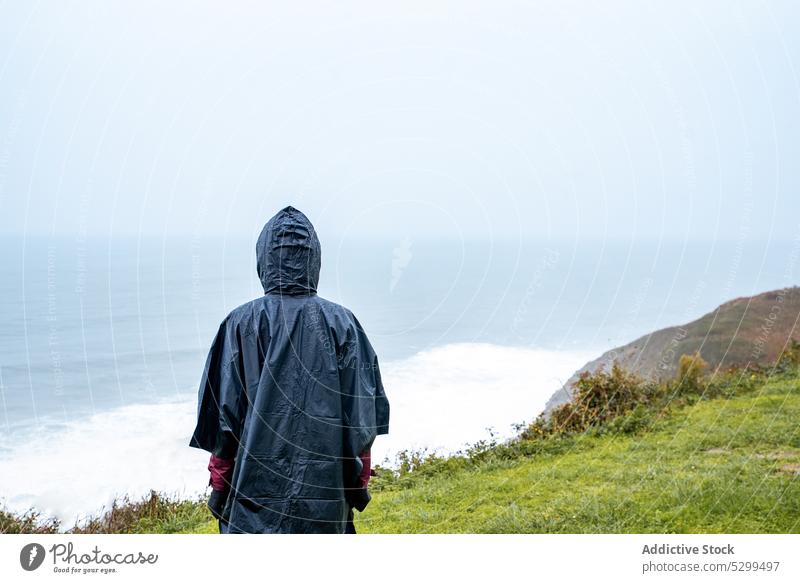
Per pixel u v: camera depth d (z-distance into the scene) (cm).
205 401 247
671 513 490
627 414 808
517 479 622
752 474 555
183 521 592
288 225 251
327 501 242
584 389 852
